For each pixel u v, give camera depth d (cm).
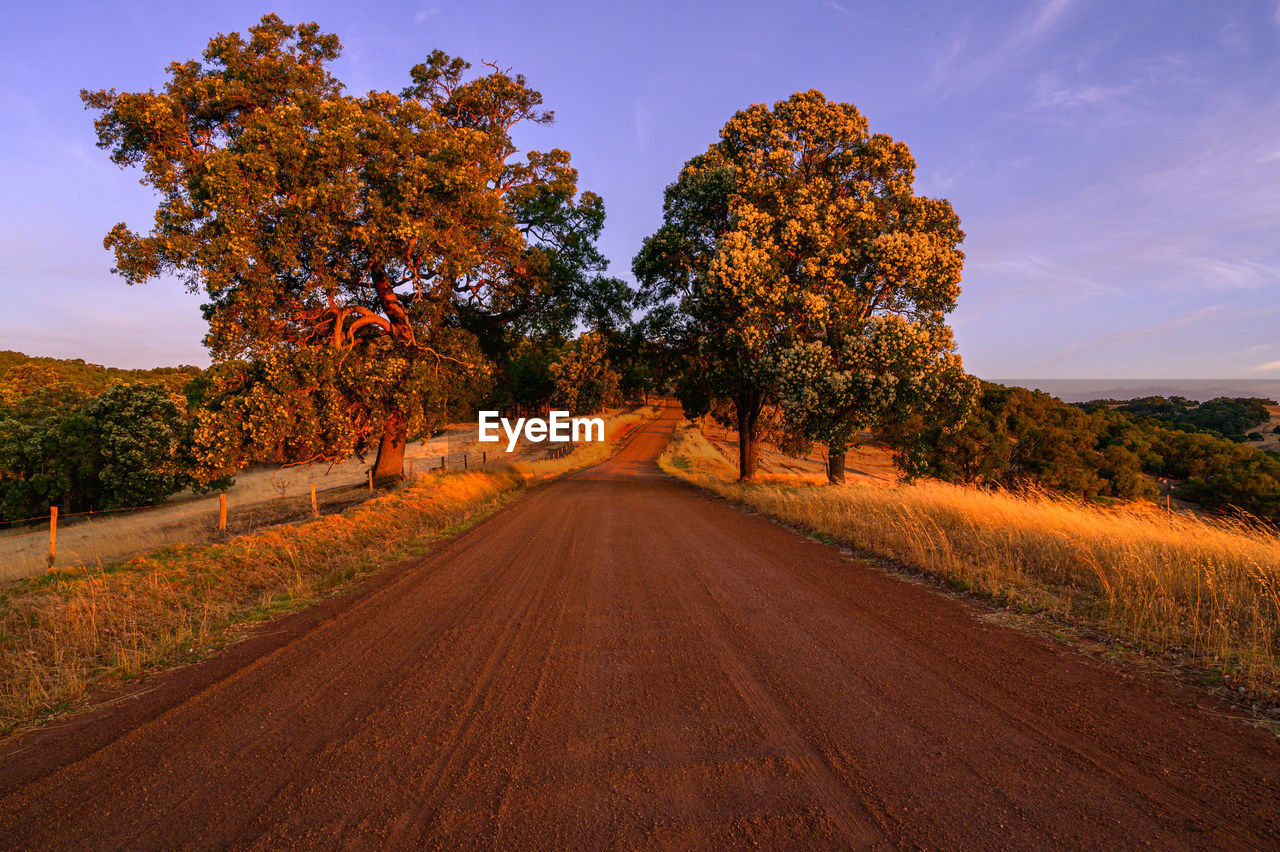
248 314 1550
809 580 720
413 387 1844
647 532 1169
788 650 480
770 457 6294
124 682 464
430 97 2308
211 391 1562
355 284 1895
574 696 404
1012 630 514
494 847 246
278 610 668
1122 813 257
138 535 1673
